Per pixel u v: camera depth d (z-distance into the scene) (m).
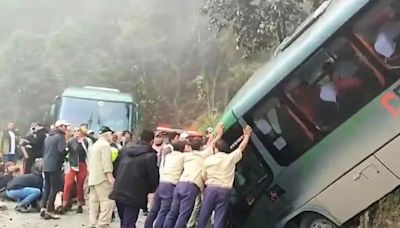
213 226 8.48
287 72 8.82
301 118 8.84
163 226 8.73
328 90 8.73
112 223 11.49
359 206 8.55
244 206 9.17
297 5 15.70
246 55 17.05
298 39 9.45
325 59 8.70
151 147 8.84
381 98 8.51
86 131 12.67
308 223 8.91
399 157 8.40
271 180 9.02
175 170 9.03
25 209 12.44
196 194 8.67
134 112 18.67
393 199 8.55
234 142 9.13
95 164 10.30
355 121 8.60
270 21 15.63
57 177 11.62
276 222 9.00
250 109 9.02
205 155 8.77
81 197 12.48
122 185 8.61
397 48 8.48
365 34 8.55
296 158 8.88
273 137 8.98
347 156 8.59
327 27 8.62
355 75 8.63
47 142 11.63
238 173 9.17
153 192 8.90
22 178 12.50
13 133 17.05
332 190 8.66
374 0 8.42
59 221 11.33
